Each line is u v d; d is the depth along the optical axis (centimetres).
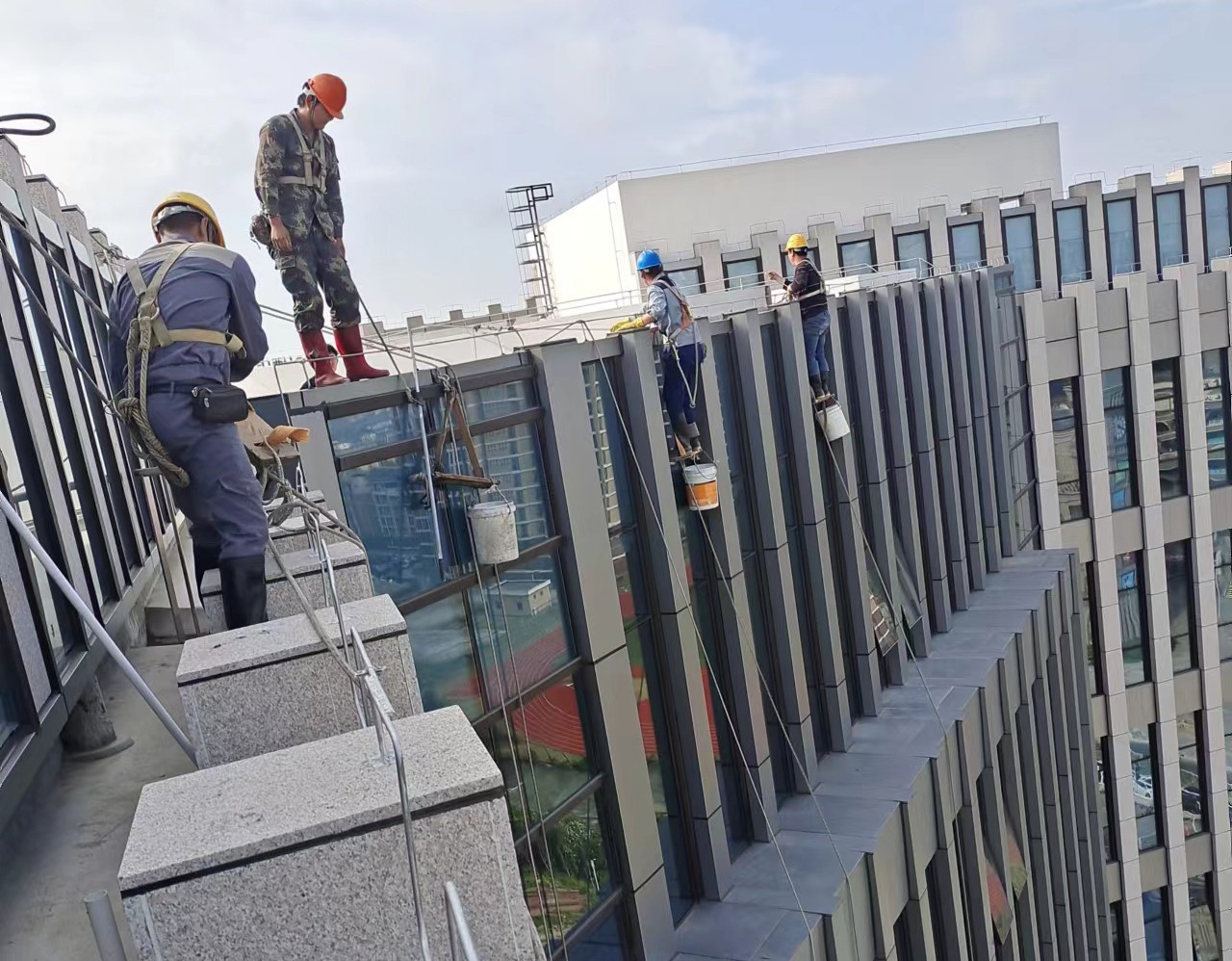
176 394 428
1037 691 2216
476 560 964
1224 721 3200
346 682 375
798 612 1628
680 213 4284
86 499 934
